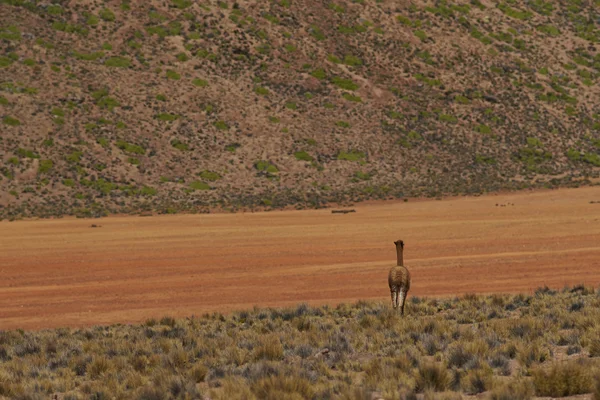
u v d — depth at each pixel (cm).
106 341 6431
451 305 7562
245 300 9344
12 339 6788
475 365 4369
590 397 3512
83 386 4588
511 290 9200
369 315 6575
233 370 4722
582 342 4834
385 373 4244
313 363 4831
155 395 4106
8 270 12481
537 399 3572
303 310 7575
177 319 7838
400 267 6594
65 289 10638
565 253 12331
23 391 4450
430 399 3603
